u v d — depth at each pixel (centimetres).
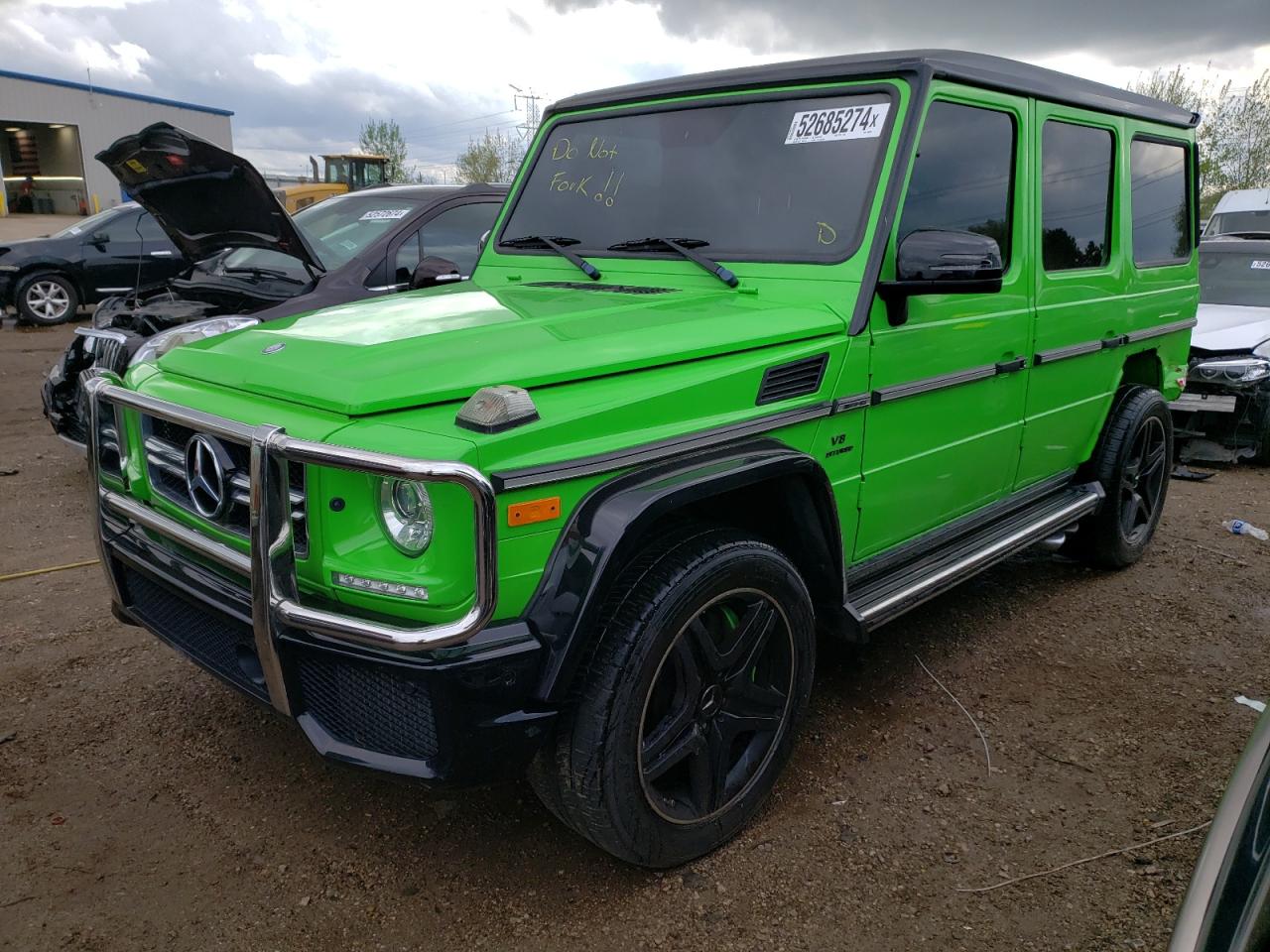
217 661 252
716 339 260
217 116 4056
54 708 338
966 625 423
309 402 225
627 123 364
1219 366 702
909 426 316
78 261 1295
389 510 207
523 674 210
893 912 245
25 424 786
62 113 3606
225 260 646
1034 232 365
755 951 231
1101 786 301
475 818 282
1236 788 164
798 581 271
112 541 282
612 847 238
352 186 2652
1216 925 140
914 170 298
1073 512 424
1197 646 405
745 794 269
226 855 263
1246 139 2817
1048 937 236
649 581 232
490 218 631
